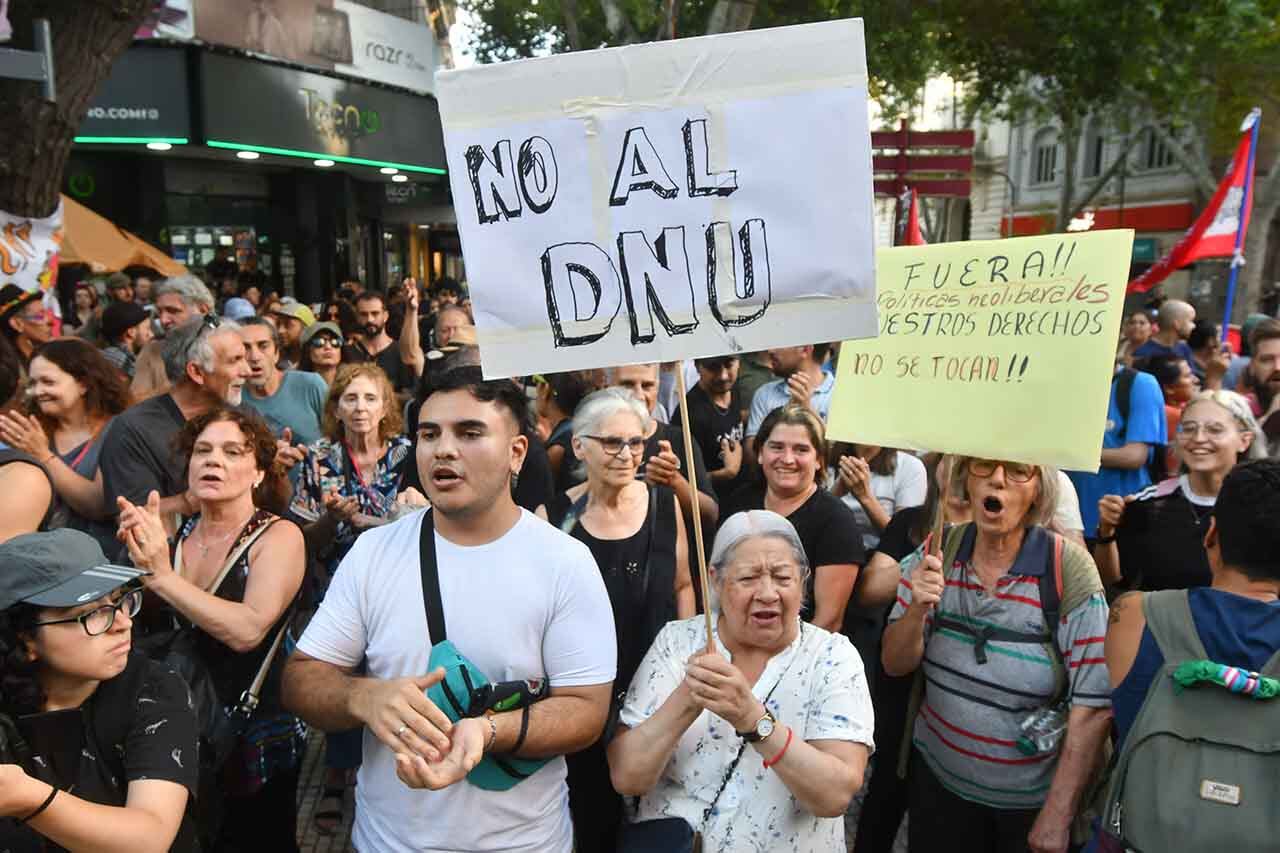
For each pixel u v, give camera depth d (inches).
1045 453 97.4
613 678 83.4
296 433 198.4
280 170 683.4
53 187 237.0
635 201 81.1
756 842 84.3
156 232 583.2
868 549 151.3
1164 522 132.0
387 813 81.1
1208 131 803.4
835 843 87.4
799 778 79.0
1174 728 72.2
